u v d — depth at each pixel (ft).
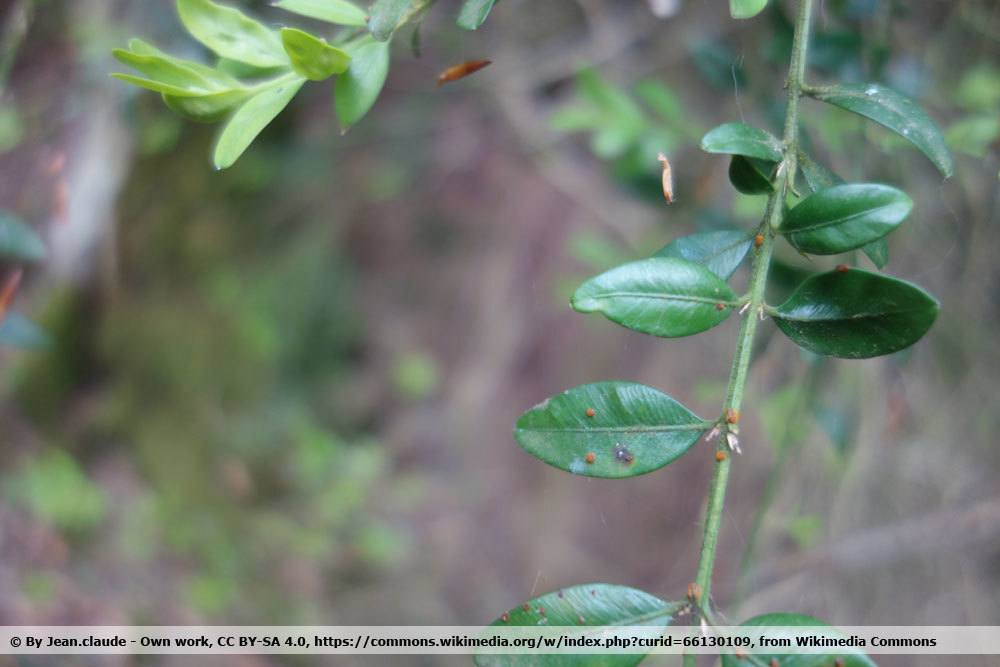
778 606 8.91
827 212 2.89
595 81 7.45
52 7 9.11
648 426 2.93
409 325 16.38
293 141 15.42
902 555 8.77
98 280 13.76
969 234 7.36
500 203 16.02
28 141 10.38
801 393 6.44
